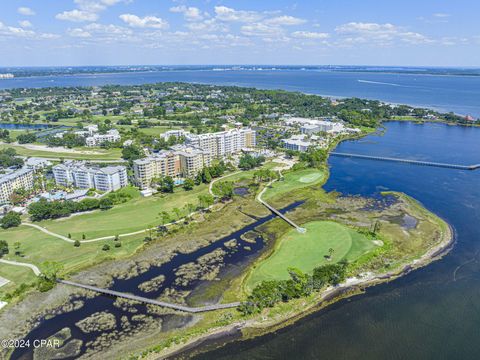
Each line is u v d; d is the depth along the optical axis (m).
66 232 199.88
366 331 127.44
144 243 188.62
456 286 150.88
